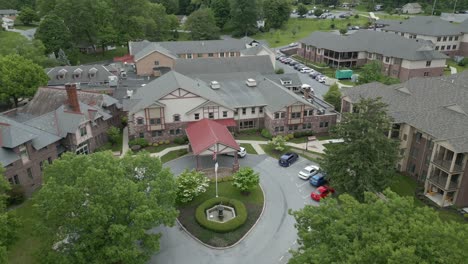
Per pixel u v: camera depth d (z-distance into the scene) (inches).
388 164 1643.7
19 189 1728.6
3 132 1732.3
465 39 4562.0
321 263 915.4
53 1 4884.4
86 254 1140.5
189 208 1722.4
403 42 3939.5
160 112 2313.0
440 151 1759.4
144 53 3750.0
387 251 840.9
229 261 1414.9
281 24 6446.9
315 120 2519.7
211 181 1959.9
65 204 1121.4
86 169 1232.2
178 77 2571.4
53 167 1253.7
